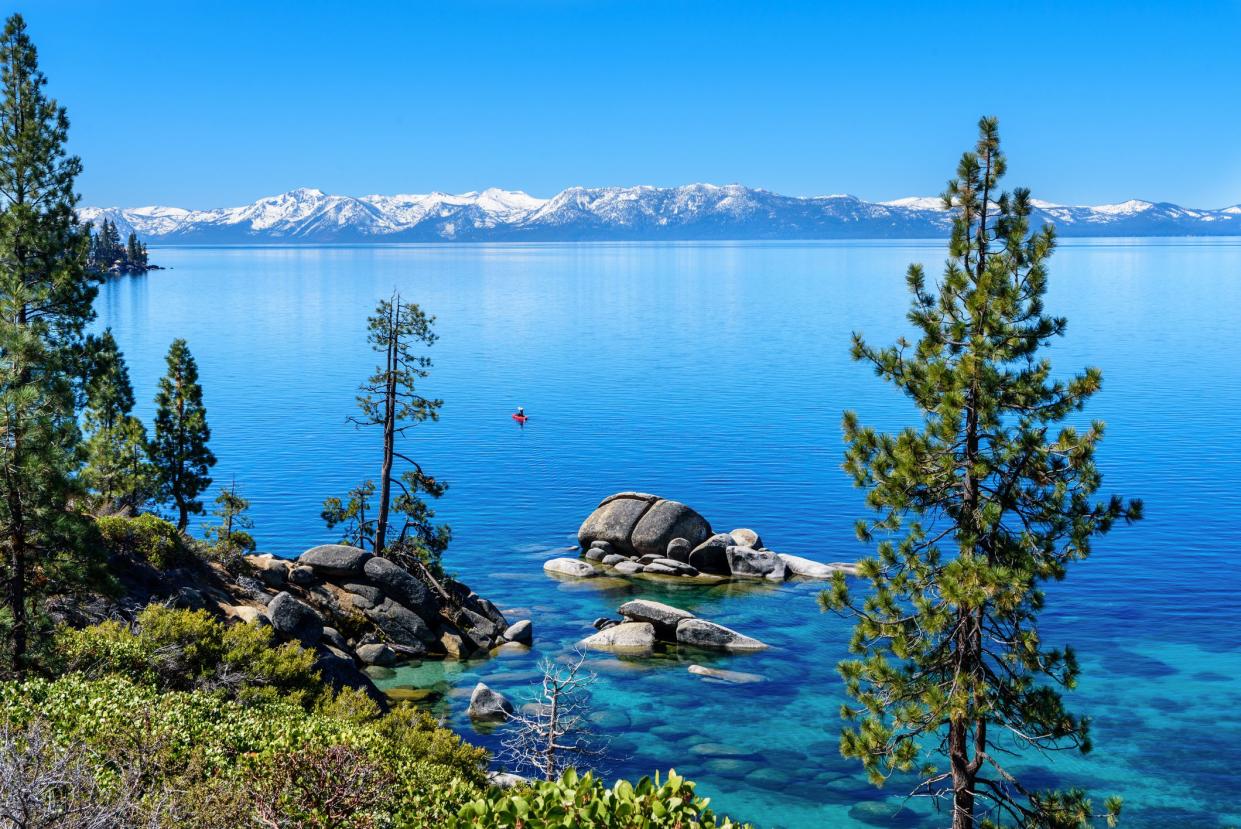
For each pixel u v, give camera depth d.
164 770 18.70
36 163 40.66
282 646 33.47
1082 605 60.78
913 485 23.53
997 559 22.73
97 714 20.61
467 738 40.59
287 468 105.56
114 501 52.06
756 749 40.81
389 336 58.81
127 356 186.38
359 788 18.17
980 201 23.94
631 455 113.25
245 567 48.41
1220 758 39.78
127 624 29.92
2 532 25.94
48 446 26.17
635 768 38.72
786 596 64.56
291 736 20.50
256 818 16.48
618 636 54.41
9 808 14.09
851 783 37.78
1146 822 34.81
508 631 54.84
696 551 71.19
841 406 141.88
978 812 35.06
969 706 22.27
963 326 23.23
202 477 59.97
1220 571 67.38
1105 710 44.78
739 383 166.38
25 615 26.05
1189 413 125.69
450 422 135.75
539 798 13.01
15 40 40.91
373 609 51.09
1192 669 50.00
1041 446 22.84
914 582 23.62
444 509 89.88
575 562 70.69
